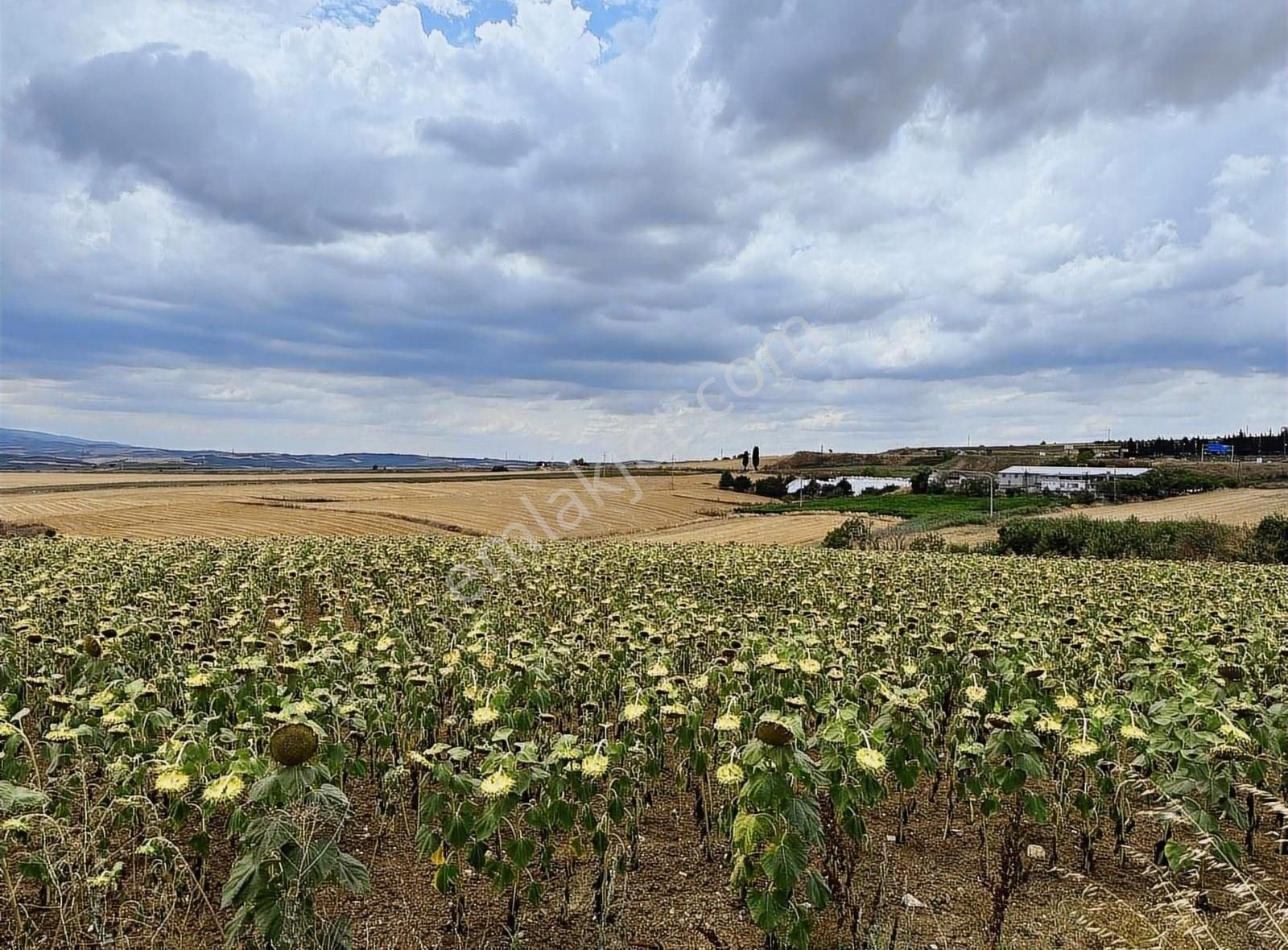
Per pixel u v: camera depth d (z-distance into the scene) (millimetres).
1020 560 20500
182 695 6516
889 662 7320
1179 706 5469
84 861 4621
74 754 5418
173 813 4652
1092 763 5418
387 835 5816
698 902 5066
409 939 4629
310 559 14406
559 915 4906
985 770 5223
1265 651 7703
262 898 3691
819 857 5492
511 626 9266
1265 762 5516
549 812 4629
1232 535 34656
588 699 6812
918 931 4750
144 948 4398
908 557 20906
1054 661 7398
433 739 6617
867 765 4500
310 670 6406
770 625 9047
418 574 13016
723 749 5820
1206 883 5285
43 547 15953
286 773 3797
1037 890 5230
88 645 6730
